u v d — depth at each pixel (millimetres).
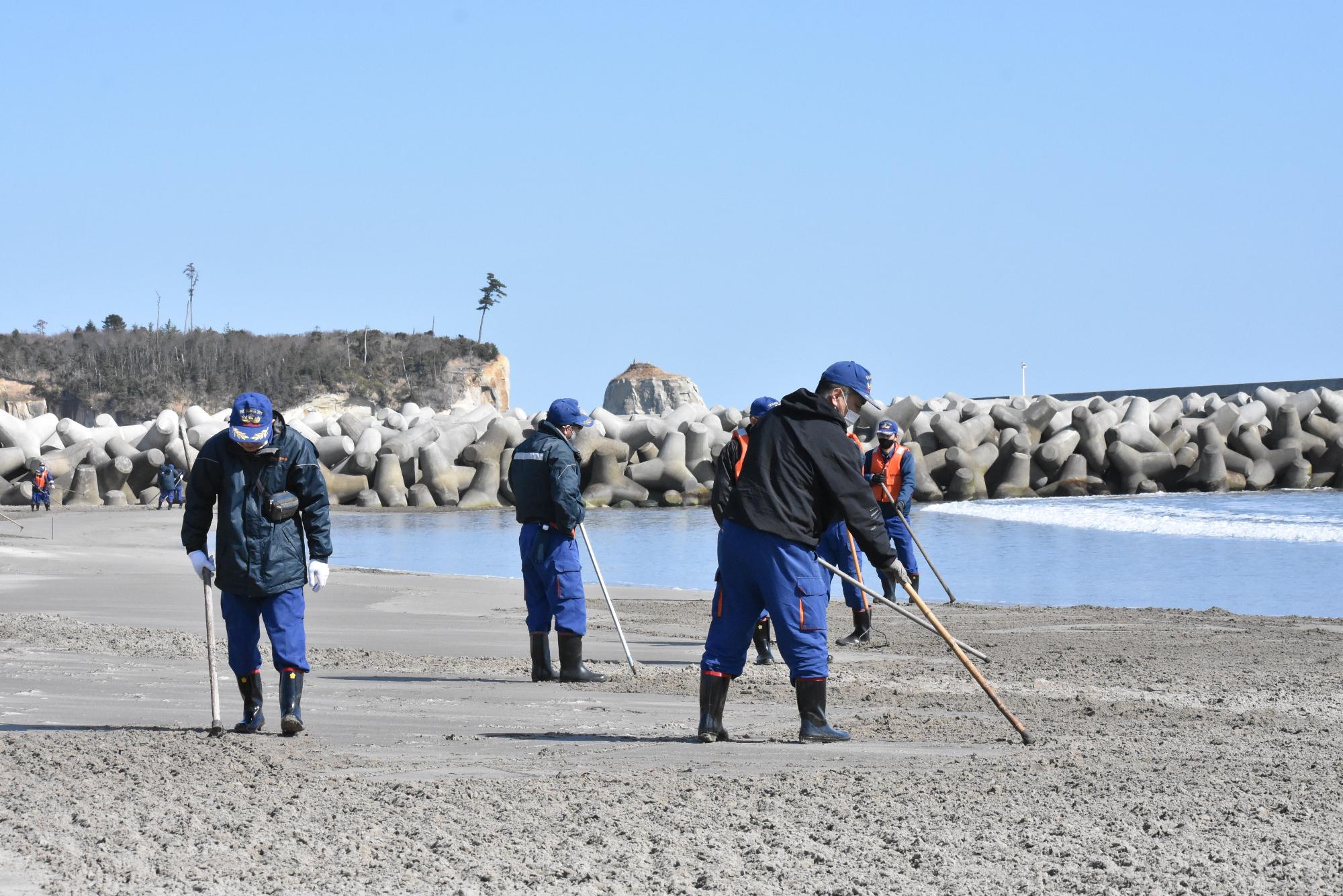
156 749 11828
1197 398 89812
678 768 11445
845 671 18359
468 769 11375
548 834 9117
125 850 8578
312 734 13203
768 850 8773
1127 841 9039
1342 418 83375
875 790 10469
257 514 12844
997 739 12969
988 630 23500
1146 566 36562
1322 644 21078
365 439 78938
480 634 23312
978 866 8469
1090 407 84375
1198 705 15234
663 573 37500
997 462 79250
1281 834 9250
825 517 12914
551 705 15383
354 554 46156
